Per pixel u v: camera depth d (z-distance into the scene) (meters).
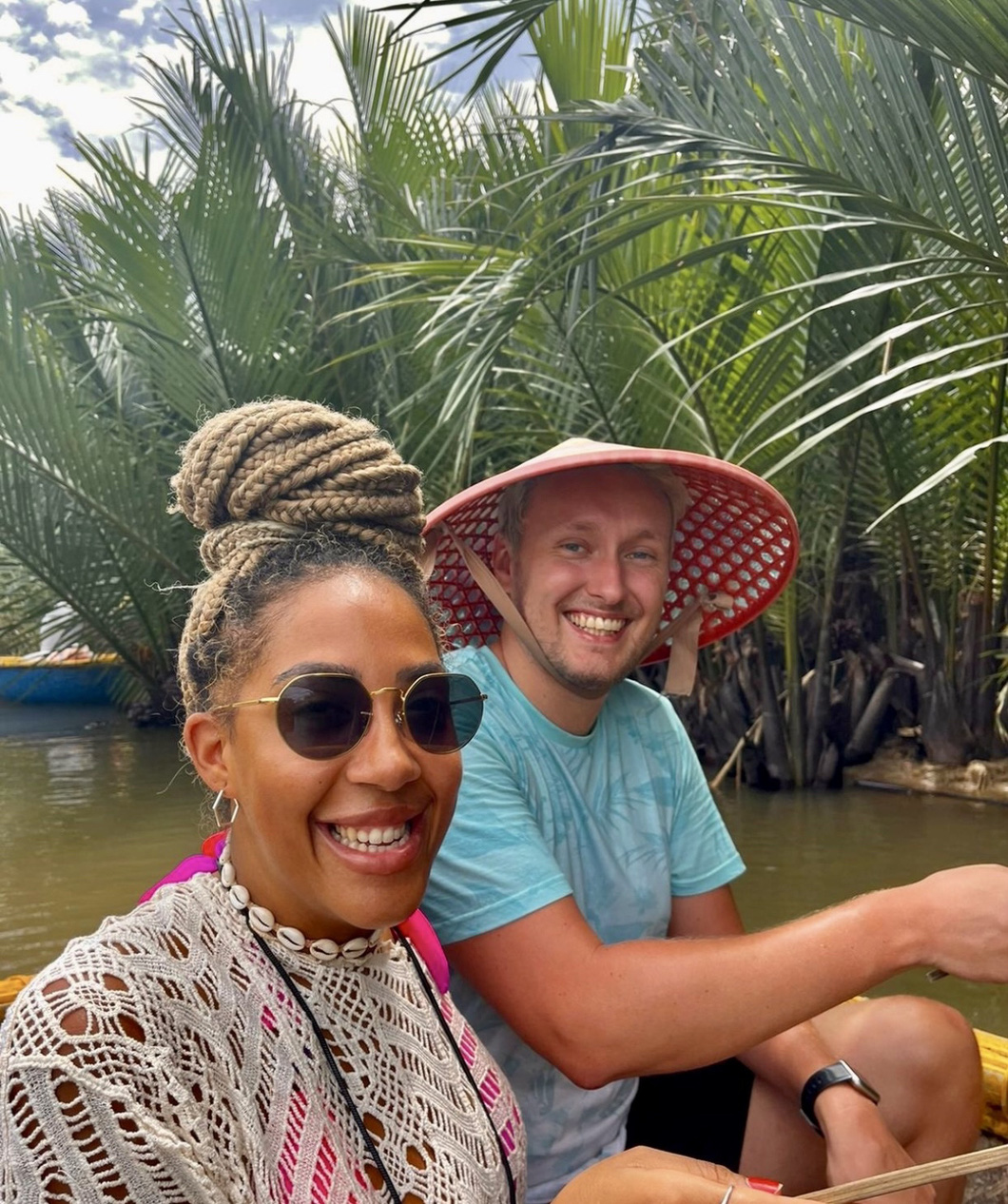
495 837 0.95
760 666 4.74
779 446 3.97
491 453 5.03
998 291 3.09
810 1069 1.03
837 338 3.61
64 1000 0.55
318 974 0.66
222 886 0.67
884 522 4.42
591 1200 0.73
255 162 4.96
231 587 0.66
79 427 5.26
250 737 0.64
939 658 4.63
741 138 2.70
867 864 3.44
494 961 0.93
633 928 1.08
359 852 0.64
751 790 4.75
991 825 3.97
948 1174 0.77
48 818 4.16
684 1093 1.17
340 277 5.48
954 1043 1.04
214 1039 0.60
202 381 5.23
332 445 0.68
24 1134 0.54
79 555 5.79
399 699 0.65
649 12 3.23
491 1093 0.76
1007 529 4.32
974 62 2.06
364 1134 0.63
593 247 2.62
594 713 1.09
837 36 2.96
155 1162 0.54
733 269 3.59
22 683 7.32
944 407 3.76
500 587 1.07
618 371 3.82
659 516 1.06
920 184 2.85
